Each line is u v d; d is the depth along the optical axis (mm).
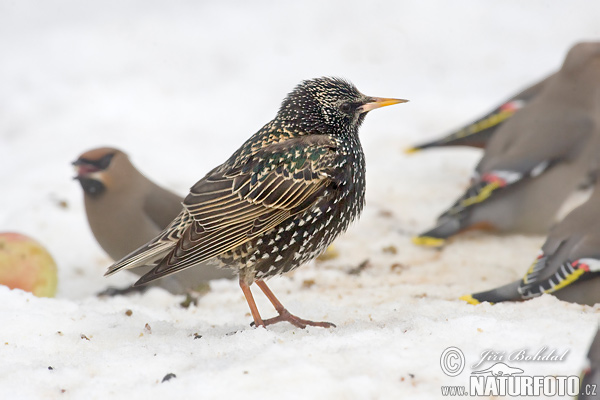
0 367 7902
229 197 8812
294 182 8836
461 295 10742
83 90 19688
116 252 12039
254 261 8969
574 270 9633
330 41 22109
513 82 19766
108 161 11641
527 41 21734
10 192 15281
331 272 11867
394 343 7684
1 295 9734
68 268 12875
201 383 7000
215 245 8688
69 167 16250
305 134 9234
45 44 21938
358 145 9438
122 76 20406
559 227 10094
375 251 12750
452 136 15180
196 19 23375
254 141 9219
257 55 21516
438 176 15758
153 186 11977
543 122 13281
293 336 8250
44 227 13844
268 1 24391
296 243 8969
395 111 18703
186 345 8180
